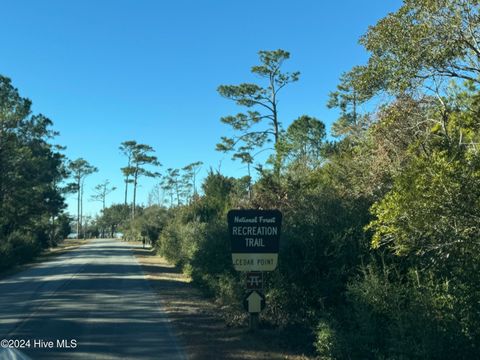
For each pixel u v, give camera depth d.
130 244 77.69
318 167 19.08
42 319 12.36
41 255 45.38
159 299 16.06
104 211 138.75
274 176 18.77
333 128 25.56
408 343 6.71
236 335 10.59
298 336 10.31
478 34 7.10
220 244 15.53
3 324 11.69
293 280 10.78
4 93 47.41
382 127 10.93
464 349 6.52
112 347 9.45
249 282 10.76
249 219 10.75
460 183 5.74
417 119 10.15
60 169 64.56
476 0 6.82
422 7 7.19
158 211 64.00
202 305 14.81
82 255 45.00
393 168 11.45
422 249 6.55
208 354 8.96
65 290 18.33
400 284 8.06
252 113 43.97
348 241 10.09
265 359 8.66
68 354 8.88
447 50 7.13
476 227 5.92
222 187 30.89
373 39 7.68
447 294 6.94
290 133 40.06
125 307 14.37
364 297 7.96
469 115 6.70
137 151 111.75
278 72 43.91
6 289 19.06
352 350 7.73
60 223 73.12
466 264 6.60
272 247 10.74
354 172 13.32
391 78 7.83
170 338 10.29
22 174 38.69
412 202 5.87
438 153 6.11
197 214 31.38
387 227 6.42
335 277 10.10
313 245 10.71
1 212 38.41
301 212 12.32
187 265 24.66
